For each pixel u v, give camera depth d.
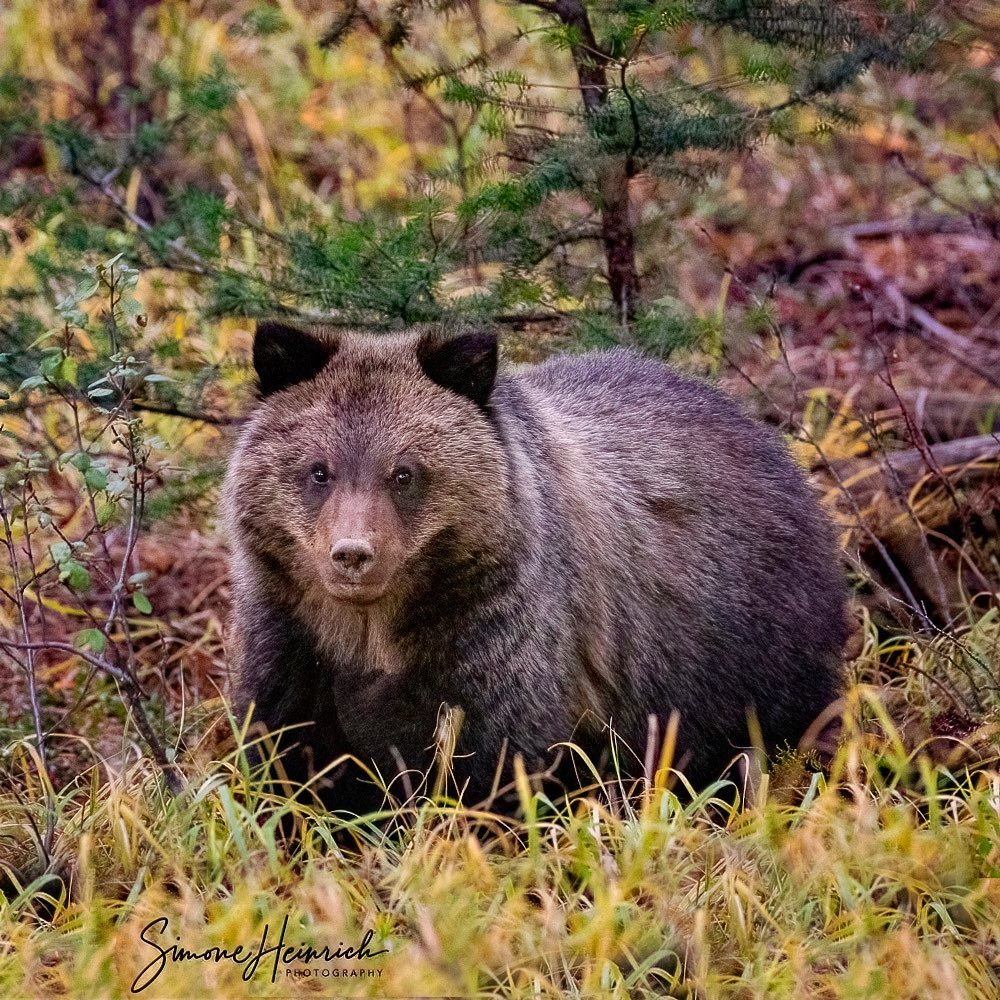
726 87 12.81
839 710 10.75
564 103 15.09
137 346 13.73
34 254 14.19
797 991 7.72
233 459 9.80
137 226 14.27
